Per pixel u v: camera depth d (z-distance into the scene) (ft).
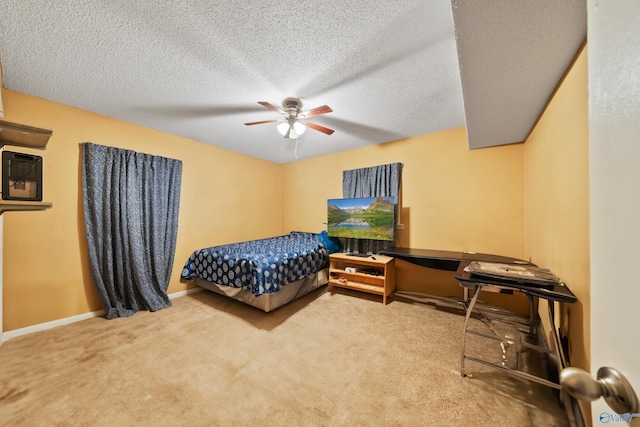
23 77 6.23
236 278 8.87
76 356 6.14
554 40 3.69
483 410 4.47
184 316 8.50
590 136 1.60
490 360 5.96
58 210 7.70
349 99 7.41
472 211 9.61
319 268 11.18
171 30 4.71
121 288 8.59
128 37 4.89
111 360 5.98
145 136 9.60
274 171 15.75
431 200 10.51
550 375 5.35
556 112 5.13
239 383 5.19
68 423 4.23
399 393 4.90
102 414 4.42
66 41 4.97
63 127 7.73
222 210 12.57
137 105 7.79
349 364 5.82
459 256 8.61
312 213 14.74
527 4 3.03
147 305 8.91
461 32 3.53
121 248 8.64
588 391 1.24
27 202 4.19
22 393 4.89
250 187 14.14
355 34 4.83
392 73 6.09
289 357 6.11
